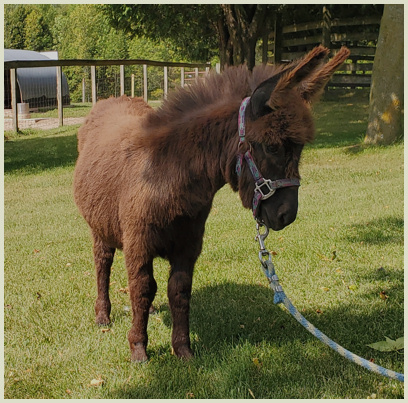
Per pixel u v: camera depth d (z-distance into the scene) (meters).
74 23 34.16
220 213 8.01
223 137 3.35
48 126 18.92
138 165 3.65
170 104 3.69
